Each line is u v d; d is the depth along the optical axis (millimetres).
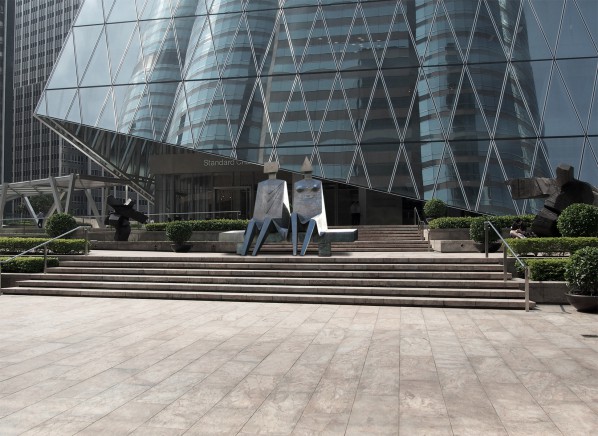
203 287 13031
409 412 4840
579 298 10398
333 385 5711
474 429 4406
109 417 4770
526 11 29453
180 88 31750
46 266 15070
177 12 33969
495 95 28281
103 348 7562
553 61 28203
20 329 9000
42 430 4465
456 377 5988
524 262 12398
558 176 17188
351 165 28812
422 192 27812
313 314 10438
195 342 7922
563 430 4367
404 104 29250
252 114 30391
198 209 39188
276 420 4664
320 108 29953
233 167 38719
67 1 115750
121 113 31844
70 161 111562
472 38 29531
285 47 31578
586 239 14531
